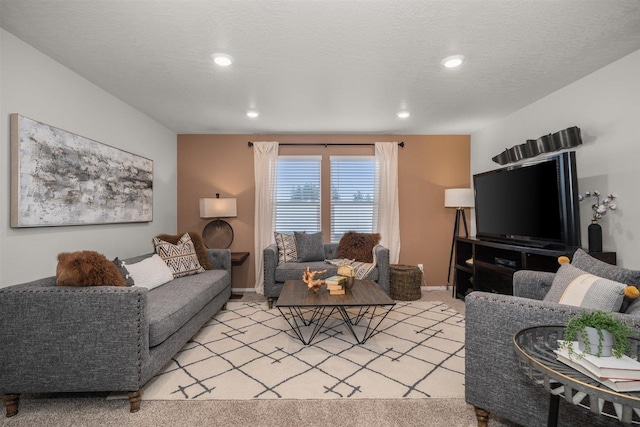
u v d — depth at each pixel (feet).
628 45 6.82
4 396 5.35
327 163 14.57
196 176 14.37
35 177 6.65
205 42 6.62
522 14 5.69
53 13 5.60
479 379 4.84
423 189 14.61
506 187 10.34
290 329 9.32
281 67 7.79
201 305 8.36
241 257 12.98
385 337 8.66
